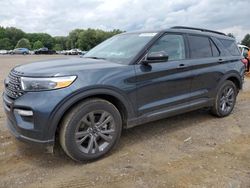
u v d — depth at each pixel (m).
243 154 3.91
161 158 3.77
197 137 4.57
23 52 64.88
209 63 5.11
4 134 4.53
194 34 5.05
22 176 3.29
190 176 3.29
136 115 4.02
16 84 3.43
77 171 3.42
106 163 3.62
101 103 3.59
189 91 4.79
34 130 3.26
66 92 3.27
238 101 7.41
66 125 3.37
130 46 4.33
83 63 3.82
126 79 3.80
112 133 3.78
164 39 4.45
